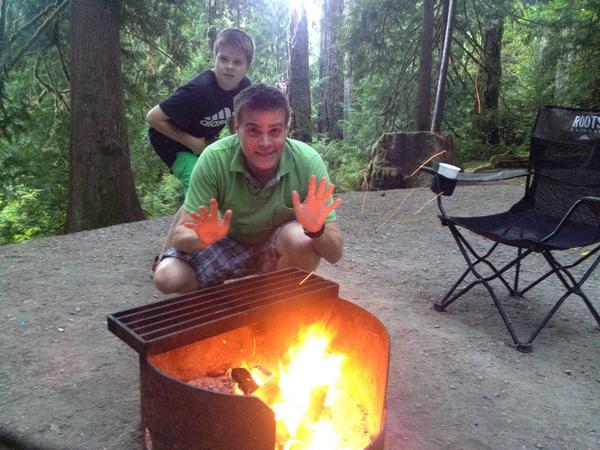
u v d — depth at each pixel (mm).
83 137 6523
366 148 11742
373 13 10695
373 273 3658
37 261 3861
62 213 9758
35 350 2445
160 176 11125
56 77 8500
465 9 10242
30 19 7812
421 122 9617
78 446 1756
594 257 4031
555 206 3176
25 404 1996
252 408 1307
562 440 1869
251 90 1974
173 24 8555
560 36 10320
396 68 11383
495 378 2275
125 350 2463
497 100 11609
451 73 11273
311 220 1890
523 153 10539
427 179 7344
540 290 3359
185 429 1386
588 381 2283
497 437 1872
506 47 15328
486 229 2793
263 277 1981
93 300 3088
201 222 1788
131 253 4094
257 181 2227
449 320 2881
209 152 2227
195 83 3195
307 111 12531
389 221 5207
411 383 2211
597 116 2994
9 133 8242
